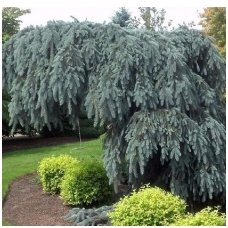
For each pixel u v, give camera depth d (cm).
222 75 686
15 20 1606
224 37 1430
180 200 573
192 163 616
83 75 593
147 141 566
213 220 484
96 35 616
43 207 704
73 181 689
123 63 578
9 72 645
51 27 608
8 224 623
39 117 634
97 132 1686
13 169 1007
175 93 591
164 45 620
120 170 637
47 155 1209
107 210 626
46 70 591
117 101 571
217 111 670
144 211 532
